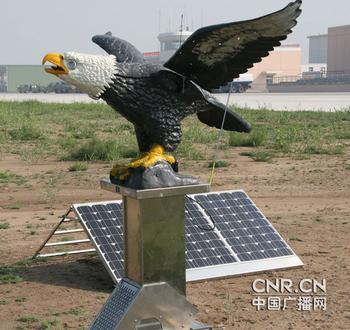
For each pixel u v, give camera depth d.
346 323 6.36
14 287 7.37
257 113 33.16
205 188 5.34
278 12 4.65
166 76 5.12
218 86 5.38
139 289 5.29
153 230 5.28
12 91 96.31
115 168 5.50
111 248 7.38
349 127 25.52
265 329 6.21
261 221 8.32
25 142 20.81
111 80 4.96
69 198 12.33
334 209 11.38
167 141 5.27
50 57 4.86
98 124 27.55
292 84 82.00
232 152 18.50
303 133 22.55
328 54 91.12
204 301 6.92
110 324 5.33
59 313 6.57
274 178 14.34
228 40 4.94
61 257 8.55
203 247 7.75
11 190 13.07
